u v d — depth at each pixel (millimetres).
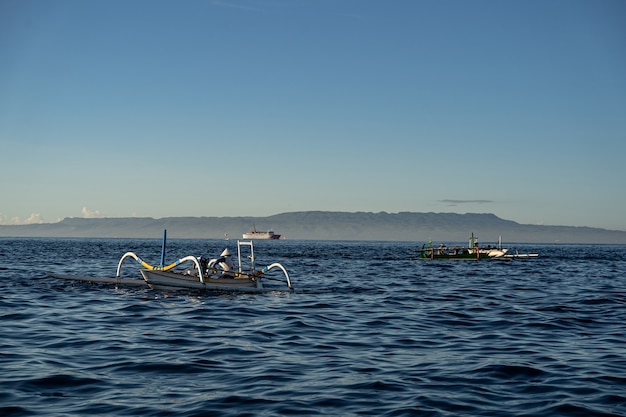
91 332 16688
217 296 26406
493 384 11273
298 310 22500
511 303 25875
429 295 29422
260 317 20375
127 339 15633
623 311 23266
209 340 15695
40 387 10523
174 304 23406
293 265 61688
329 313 21875
